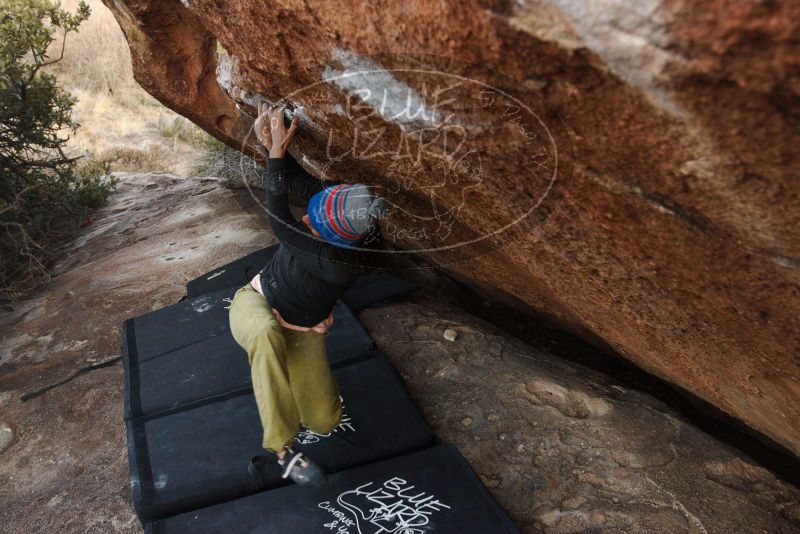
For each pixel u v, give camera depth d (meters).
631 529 2.65
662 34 1.10
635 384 4.76
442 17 1.44
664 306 2.24
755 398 2.57
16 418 3.60
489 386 3.52
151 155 9.46
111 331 4.39
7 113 6.34
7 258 5.99
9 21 6.23
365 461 2.95
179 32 4.14
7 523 2.93
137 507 2.75
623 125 1.40
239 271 4.84
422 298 4.64
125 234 6.46
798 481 3.73
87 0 13.36
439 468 2.83
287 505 2.67
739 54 1.04
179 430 3.19
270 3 1.90
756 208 1.38
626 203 1.71
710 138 1.25
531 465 2.99
